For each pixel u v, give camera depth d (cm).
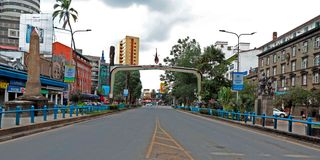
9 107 2669
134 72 11069
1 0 13288
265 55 8038
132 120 3362
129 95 11262
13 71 4091
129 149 1286
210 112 4781
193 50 8294
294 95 5122
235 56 9981
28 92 3012
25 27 7581
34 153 1148
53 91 5750
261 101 3281
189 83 8012
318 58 5600
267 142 1769
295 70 6431
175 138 1738
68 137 1672
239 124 3086
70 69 3894
